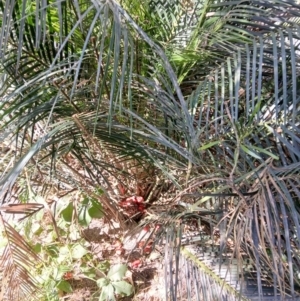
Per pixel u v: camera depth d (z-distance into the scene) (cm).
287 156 101
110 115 77
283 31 93
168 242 95
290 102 100
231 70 96
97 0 67
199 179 99
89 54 91
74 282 132
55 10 88
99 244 142
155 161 104
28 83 82
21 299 109
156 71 99
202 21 111
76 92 92
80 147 104
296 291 90
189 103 98
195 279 98
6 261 101
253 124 91
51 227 140
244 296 91
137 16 109
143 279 133
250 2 104
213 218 97
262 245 76
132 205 135
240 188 88
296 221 74
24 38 88
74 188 126
